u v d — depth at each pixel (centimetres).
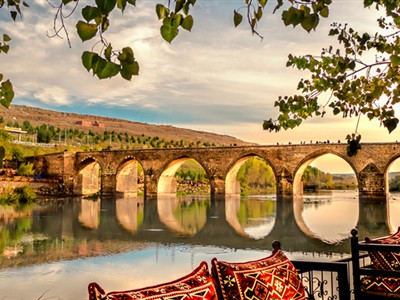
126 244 2214
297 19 301
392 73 558
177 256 1872
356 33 564
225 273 484
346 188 14275
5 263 1673
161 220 3503
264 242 2339
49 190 6719
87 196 7131
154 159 6794
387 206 4797
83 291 1270
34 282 1375
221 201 6050
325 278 1098
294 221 3447
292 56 591
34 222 3183
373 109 553
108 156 7119
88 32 236
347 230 2875
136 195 7588
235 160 6247
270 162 6003
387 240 795
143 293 398
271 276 506
